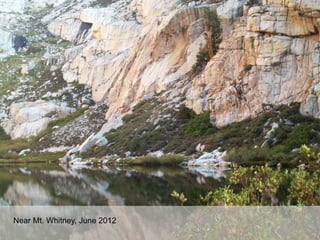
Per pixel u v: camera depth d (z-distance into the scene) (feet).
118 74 340.59
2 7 618.85
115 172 168.86
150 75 281.95
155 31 290.97
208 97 224.12
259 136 182.80
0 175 169.58
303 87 195.21
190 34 266.77
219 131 206.18
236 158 170.71
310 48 198.39
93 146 249.96
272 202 38.14
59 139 303.48
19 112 359.05
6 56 487.61
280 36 205.16
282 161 152.97
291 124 180.24
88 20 487.20
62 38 517.96
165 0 364.17
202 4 279.90
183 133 217.56
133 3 425.28
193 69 256.93
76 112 347.15
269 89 202.80
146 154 215.10
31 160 274.77
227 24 256.93
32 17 583.58
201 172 151.53
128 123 251.80
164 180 128.77
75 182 135.74
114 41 387.96
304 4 194.08
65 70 411.95
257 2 238.68
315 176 38.63
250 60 213.25
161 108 245.86
